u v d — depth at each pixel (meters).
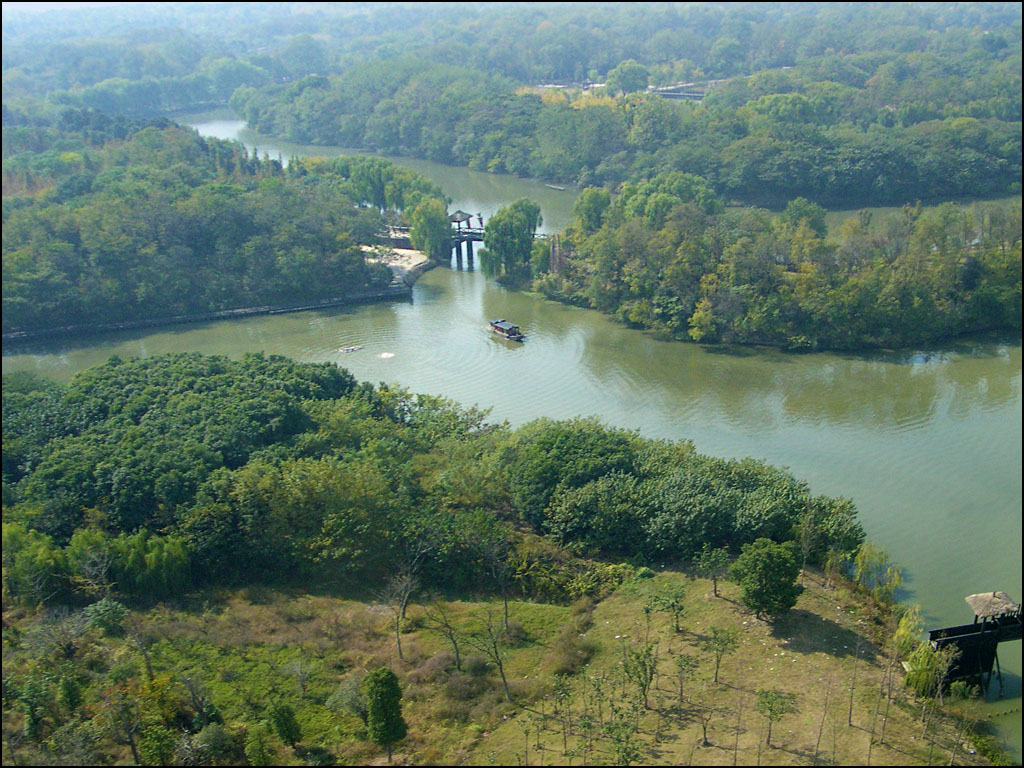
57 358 172.75
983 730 72.62
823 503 99.88
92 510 102.06
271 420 117.81
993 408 139.12
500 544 97.19
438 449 119.38
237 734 74.00
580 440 111.25
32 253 182.88
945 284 167.62
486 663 82.12
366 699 74.81
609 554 101.00
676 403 143.50
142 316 189.25
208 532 98.38
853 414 138.38
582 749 68.81
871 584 94.06
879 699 74.06
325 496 100.25
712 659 80.25
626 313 177.75
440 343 172.38
